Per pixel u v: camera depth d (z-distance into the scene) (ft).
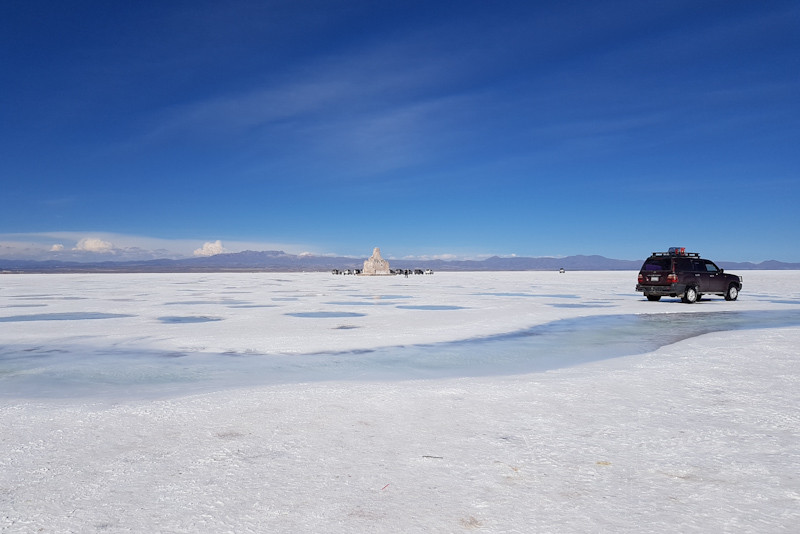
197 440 17.24
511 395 23.29
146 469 14.75
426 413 20.39
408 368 30.96
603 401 22.18
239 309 71.41
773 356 32.99
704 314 63.98
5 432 18.17
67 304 80.89
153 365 31.89
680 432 17.92
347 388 24.68
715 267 86.17
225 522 11.69
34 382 27.20
